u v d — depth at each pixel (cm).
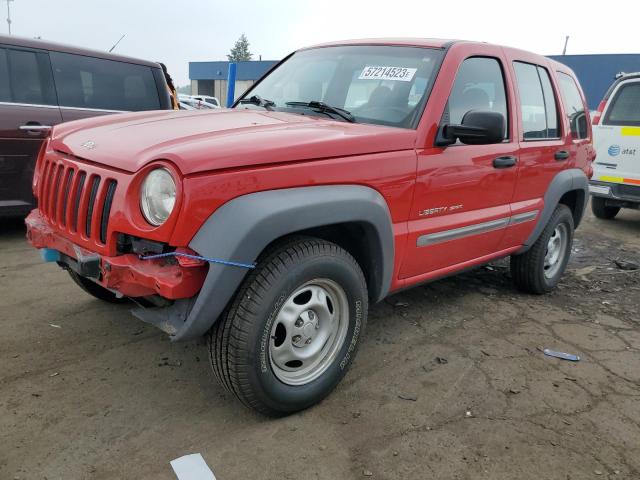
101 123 307
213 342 242
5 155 528
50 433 245
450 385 307
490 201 364
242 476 225
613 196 746
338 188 258
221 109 358
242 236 220
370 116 321
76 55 584
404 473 232
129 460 231
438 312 416
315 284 263
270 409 257
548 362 343
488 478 232
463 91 337
